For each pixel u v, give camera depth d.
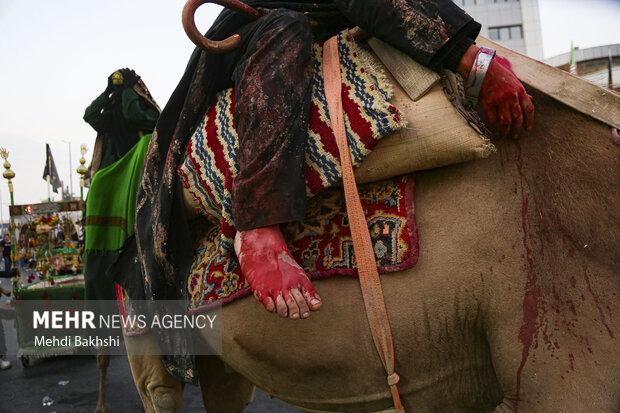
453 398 1.51
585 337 1.27
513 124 1.37
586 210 1.32
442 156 1.36
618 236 1.29
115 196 2.52
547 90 1.40
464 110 1.37
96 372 5.36
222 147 1.53
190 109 1.64
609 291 1.28
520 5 32.19
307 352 1.52
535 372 1.31
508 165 1.39
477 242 1.36
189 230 1.72
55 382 5.08
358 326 1.45
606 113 1.33
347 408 1.59
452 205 1.40
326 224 1.47
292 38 1.43
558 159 1.36
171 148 1.70
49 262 6.14
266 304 1.31
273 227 1.38
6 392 4.83
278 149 1.36
